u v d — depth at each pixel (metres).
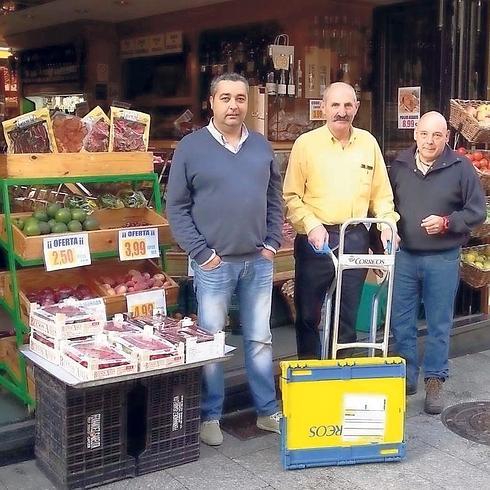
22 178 3.74
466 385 4.79
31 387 3.73
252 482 3.46
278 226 3.81
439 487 3.46
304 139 3.90
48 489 3.36
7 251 3.88
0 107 9.56
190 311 5.01
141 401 3.57
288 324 5.48
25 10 7.83
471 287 5.54
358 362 3.55
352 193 3.85
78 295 3.96
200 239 3.58
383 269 3.81
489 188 5.02
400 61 6.11
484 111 4.91
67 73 8.94
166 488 3.38
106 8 7.61
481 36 5.38
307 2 6.25
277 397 4.45
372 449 3.63
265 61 6.57
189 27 7.55
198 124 7.20
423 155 4.07
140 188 4.61
